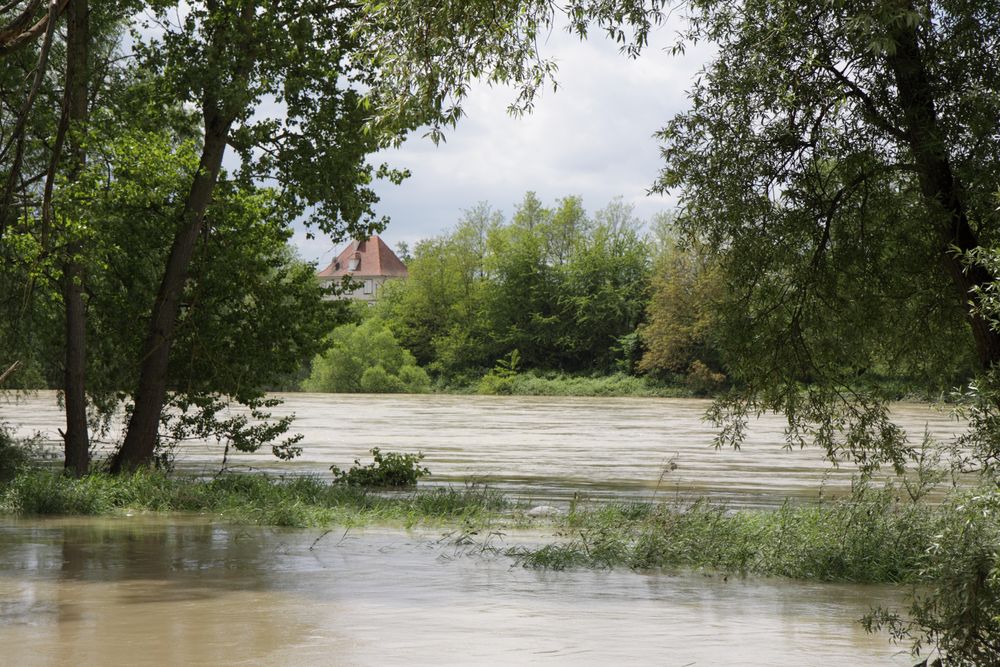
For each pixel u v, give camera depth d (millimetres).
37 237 18750
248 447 22469
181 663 6672
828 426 11055
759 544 12125
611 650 7227
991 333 8734
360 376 103875
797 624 8422
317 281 22781
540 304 114250
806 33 9562
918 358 10617
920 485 11578
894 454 11047
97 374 21906
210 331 21719
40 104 19250
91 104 21016
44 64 11266
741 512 14742
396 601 9164
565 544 13219
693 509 14188
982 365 8789
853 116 9914
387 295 125750
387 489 21391
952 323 10133
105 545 12820
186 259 20750
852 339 10609
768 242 10438
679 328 95375
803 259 10617
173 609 8656
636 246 113312
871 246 10258
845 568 11180
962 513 6445
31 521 15406
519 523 15719
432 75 9000
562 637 7660
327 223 21719
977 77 9305
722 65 10367
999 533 6355
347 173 20516
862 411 11633
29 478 17375
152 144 19359
